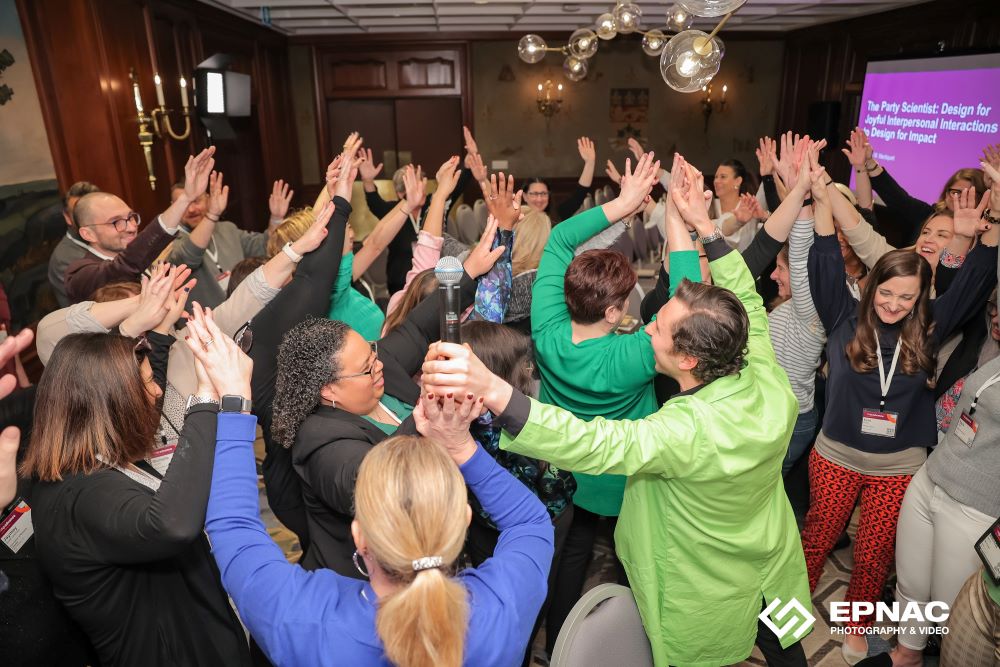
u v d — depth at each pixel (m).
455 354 1.02
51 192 3.71
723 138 9.20
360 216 5.77
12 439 0.99
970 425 1.60
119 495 1.11
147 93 4.62
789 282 2.13
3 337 2.71
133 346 1.26
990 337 1.99
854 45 7.41
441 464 0.83
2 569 1.25
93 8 3.88
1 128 3.32
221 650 1.33
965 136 5.34
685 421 1.28
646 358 1.55
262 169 7.38
